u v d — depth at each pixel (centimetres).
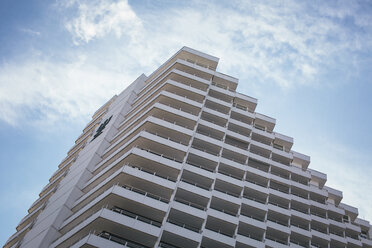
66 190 4897
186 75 5778
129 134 4884
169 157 4591
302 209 5834
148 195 4081
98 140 5741
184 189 4222
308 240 5272
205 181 4553
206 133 5362
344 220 6594
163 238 3850
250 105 6353
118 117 6028
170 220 4072
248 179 5434
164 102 5322
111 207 3850
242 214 4991
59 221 4328
